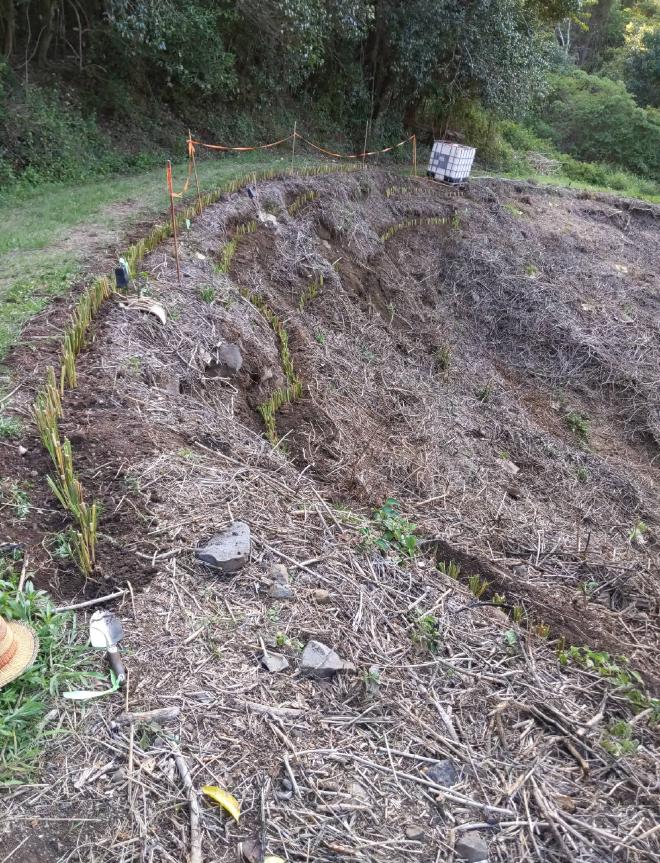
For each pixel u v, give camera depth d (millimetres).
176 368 4949
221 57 12117
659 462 8625
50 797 2172
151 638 2805
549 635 3707
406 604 3365
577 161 23812
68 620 2848
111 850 2057
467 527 5098
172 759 2344
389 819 2316
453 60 15758
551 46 19359
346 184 10742
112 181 10289
